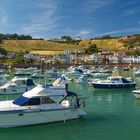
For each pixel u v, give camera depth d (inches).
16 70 4333.2
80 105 1058.7
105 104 1460.4
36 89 998.4
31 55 6058.1
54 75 3002.0
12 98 1663.4
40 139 872.9
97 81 2092.8
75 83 2508.6
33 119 957.8
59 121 995.9
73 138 880.3
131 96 1755.7
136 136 899.4
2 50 7042.3
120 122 1058.7
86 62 5871.1
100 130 957.8
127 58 6171.3
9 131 929.5
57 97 999.6
